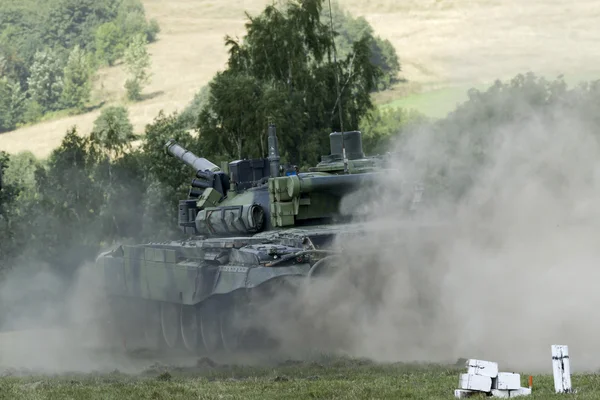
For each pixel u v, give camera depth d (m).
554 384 41.56
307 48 153.62
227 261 63.78
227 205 74.81
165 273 69.75
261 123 141.00
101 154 155.50
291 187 67.44
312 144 145.88
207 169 82.44
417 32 192.12
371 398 42.47
